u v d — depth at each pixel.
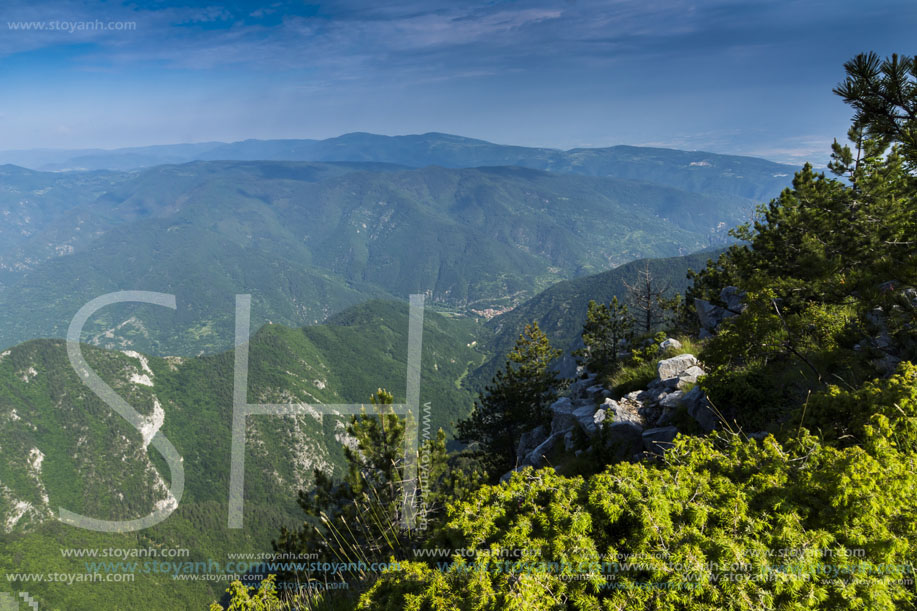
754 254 22.50
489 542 4.50
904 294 8.71
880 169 16.14
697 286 34.81
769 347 10.01
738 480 4.84
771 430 8.12
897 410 5.32
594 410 15.27
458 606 3.80
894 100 7.20
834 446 5.39
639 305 38.41
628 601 3.55
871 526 3.88
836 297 9.81
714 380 10.08
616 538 4.29
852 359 9.09
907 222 9.59
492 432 28.53
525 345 29.16
